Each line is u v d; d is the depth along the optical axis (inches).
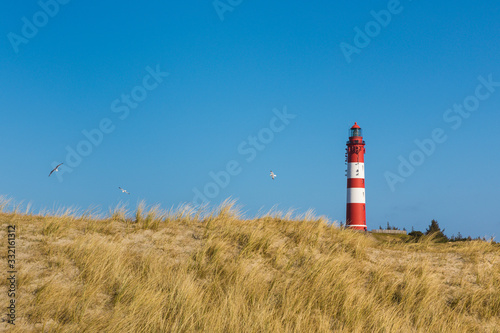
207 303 379.9
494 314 435.8
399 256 548.7
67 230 478.6
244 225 558.6
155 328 332.2
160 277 409.4
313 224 594.2
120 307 355.6
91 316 341.1
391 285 461.1
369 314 400.5
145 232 508.7
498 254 565.9
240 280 418.9
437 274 498.9
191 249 480.4
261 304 385.4
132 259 442.0
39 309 334.3
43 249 426.3
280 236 543.2
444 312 428.8
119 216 551.5
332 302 410.0
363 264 506.0
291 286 424.5
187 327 340.5
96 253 427.2
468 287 474.9
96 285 379.2
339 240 559.8
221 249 477.1
